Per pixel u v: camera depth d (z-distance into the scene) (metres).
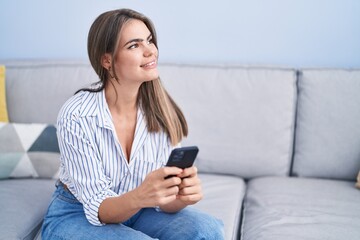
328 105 1.86
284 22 2.10
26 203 1.59
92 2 2.22
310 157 1.87
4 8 2.27
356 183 1.76
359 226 1.43
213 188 1.76
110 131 1.31
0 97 1.97
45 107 1.98
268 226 1.44
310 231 1.39
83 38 2.26
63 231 1.25
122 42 1.26
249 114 1.90
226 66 1.98
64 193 1.37
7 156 1.81
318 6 2.05
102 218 1.23
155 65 1.30
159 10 2.17
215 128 1.92
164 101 1.39
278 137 1.88
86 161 1.27
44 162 1.83
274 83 1.90
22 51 2.31
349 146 1.83
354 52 2.07
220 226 1.30
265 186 1.77
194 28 2.17
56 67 2.03
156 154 1.39
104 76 1.34
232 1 2.11
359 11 2.03
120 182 1.36
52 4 2.24
